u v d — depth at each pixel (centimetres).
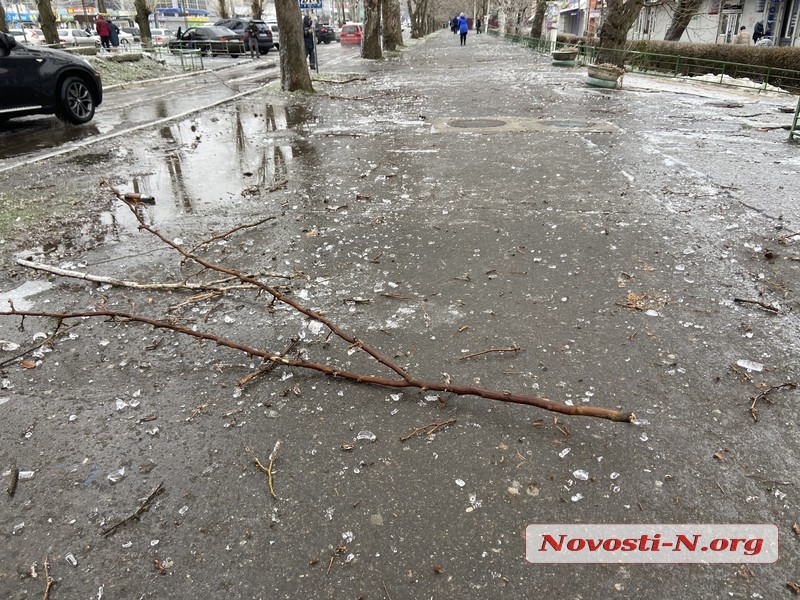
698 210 548
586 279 409
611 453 248
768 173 684
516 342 331
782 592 189
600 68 1639
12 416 279
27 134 1029
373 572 197
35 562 204
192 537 213
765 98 1405
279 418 274
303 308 342
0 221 547
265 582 195
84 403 288
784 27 2892
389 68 2467
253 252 469
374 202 600
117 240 501
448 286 404
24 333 352
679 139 903
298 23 1534
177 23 7369
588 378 296
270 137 976
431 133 978
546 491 229
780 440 252
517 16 5338
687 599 187
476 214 554
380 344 333
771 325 342
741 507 220
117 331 352
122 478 240
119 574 200
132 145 917
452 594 189
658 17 3788
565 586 191
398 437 260
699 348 320
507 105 1309
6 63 966
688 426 262
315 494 230
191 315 369
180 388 298
